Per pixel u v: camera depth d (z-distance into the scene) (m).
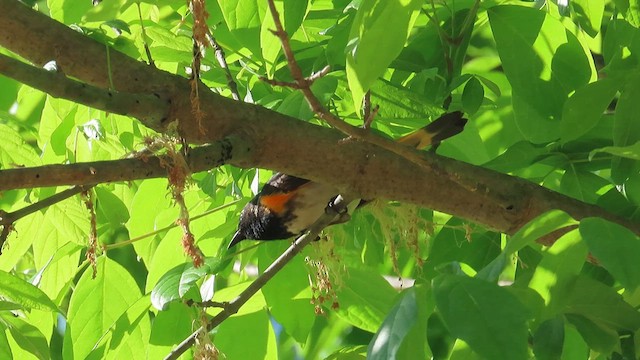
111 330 4.98
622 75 4.01
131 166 3.25
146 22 4.45
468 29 4.75
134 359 5.07
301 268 4.84
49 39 3.50
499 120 5.77
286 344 7.30
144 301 4.76
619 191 4.27
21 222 4.95
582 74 4.50
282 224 4.95
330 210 3.97
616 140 4.00
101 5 3.47
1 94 5.48
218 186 4.86
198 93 3.54
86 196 3.61
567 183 4.58
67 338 4.86
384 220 4.52
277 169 3.78
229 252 5.26
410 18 2.73
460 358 3.16
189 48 4.46
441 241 4.92
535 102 4.53
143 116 3.48
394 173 3.90
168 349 4.83
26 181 3.05
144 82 3.56
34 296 3.95
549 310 2.91
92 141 4.79
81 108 4.78
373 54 2.75
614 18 4.62
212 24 4.64
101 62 3.54
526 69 4.52
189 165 3.40
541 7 4.93
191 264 4.04
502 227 4.05
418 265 4.49
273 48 3.76
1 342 4.19
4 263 5.00
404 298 2.76
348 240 5.05
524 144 4.48
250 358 4.75
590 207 4.02
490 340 2.52
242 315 4.79
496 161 4.48
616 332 3.09
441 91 4.68
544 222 2.84
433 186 3.95
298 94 3.88
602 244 2.63
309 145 3.76
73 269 5.28
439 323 4.72
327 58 4.29
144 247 5.20
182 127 3.59
